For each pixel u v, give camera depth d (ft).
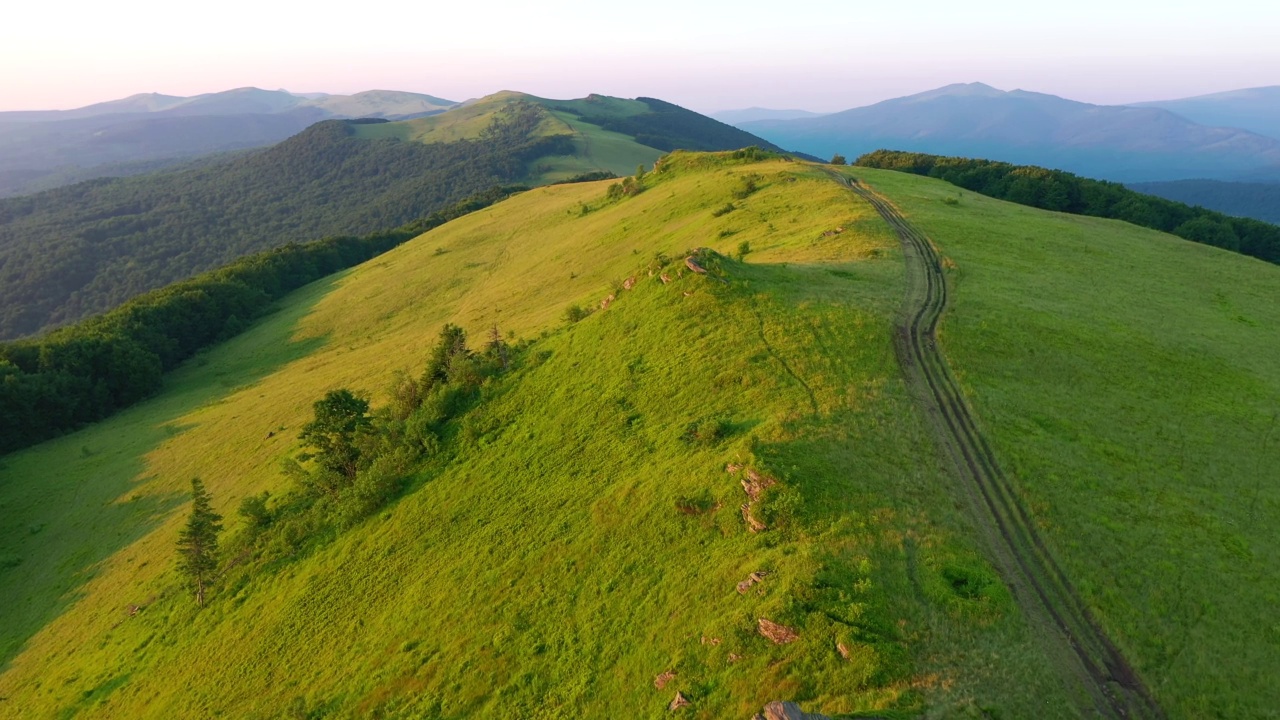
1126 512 103.91
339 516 166.81
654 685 85.46
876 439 118.01
